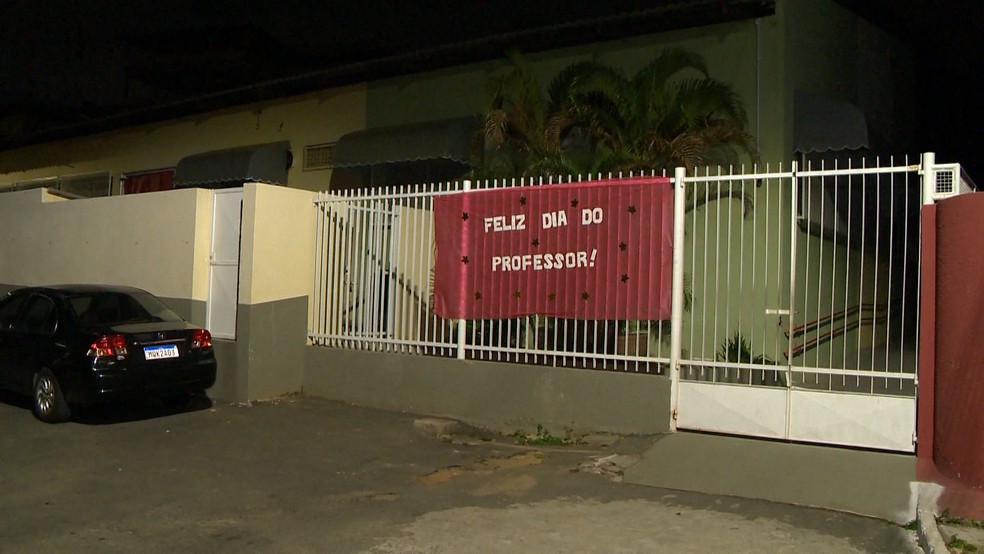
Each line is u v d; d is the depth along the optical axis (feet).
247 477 23.43
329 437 27.86
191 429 29.04
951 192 21.99
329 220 34.47
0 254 45.83
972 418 20.11
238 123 54.03
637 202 26.68
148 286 37.19
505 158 38.24
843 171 23.48
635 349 26.86
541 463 24.38
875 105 43.75
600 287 27.09
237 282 34.24
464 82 43.29
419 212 31.60
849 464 21.94
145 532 18.90
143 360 29.40
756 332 31.22
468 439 27.50
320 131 49.67
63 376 29.35
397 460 25.13
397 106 46.01
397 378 31.40
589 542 17.79
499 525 19.03
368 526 19.17
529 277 28.50
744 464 22.58
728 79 34.86
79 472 23.85
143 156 60.18
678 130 33.47
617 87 34.63
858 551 17.16
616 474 23.08
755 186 25.44
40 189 43.88
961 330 20.67
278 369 33.65
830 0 38.37
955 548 16.71
